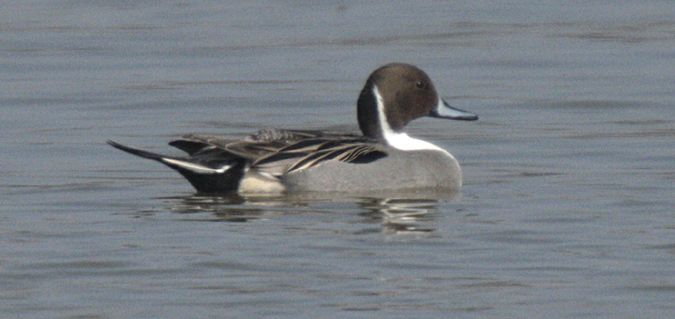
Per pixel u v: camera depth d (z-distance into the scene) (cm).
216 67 2430
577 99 2139
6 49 2575
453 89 2231
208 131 1934
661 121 1959
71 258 1130
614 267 1096
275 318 959
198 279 1062
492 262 1115
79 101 2148
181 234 1220
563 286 1042
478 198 1416
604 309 979
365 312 973
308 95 2186
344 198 1410
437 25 2809
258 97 2178
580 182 1517
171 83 2291
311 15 2942
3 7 3055
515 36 2678
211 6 3064
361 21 2864
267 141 1455
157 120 2012
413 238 1204
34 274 1081
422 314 968
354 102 2144
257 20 2883
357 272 1082
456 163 1498
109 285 1048
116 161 1683
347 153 1452
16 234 1227
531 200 1401
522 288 1036
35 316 970
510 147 1786
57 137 1866
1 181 1535
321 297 1010
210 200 1401
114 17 2922
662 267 1095
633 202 1379
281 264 1105
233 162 1438
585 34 2691
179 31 2758
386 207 1358
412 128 1966
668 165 1625
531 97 2162
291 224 1264
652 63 2409
